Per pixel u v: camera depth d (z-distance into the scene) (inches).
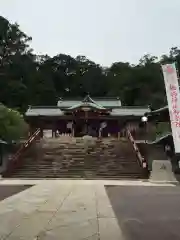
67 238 248.4
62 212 365.1
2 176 923.4
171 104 879.7
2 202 442.3
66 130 1950.1
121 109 2084.2
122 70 3624.5
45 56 3971.5
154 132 1409.9
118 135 1823.3
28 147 1213.1
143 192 586.6
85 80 3508.9
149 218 338.6
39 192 568.4
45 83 3122.5
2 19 2898.6
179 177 925.2
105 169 983.6
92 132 1932.8
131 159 1074.7
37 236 252.8
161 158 1117.1
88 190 609.6
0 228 280.4
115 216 346.3
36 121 1931.6
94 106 1845.5
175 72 894.4
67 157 1106.1
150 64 3479.3
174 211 384.2
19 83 2775.6
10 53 3048.7
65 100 2313.0
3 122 1125.1
